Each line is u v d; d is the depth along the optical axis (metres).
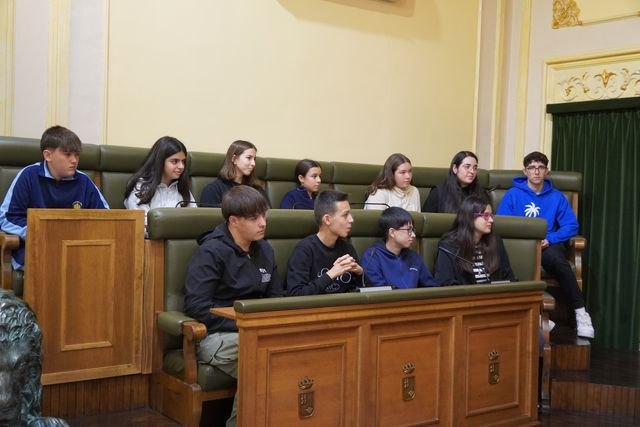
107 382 1.70
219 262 1.66
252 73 2.82
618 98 3.12
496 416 1.87
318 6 3.01
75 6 2.39
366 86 3.18
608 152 3.15
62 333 1.62
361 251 2.06
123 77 2.50
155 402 1.73
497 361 1.88
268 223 1.89
